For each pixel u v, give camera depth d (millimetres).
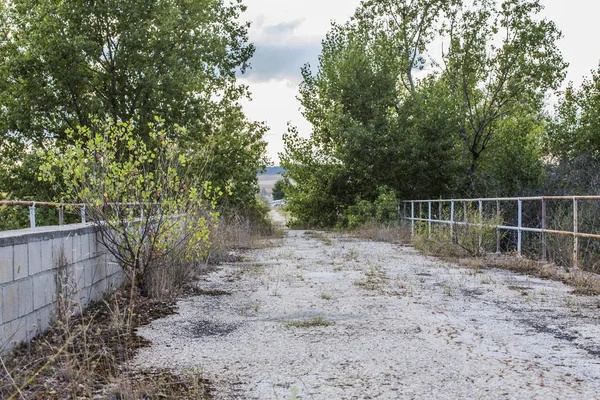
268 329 6375
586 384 4344
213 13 30578
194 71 28875
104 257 8234
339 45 34062
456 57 30094
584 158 21656
